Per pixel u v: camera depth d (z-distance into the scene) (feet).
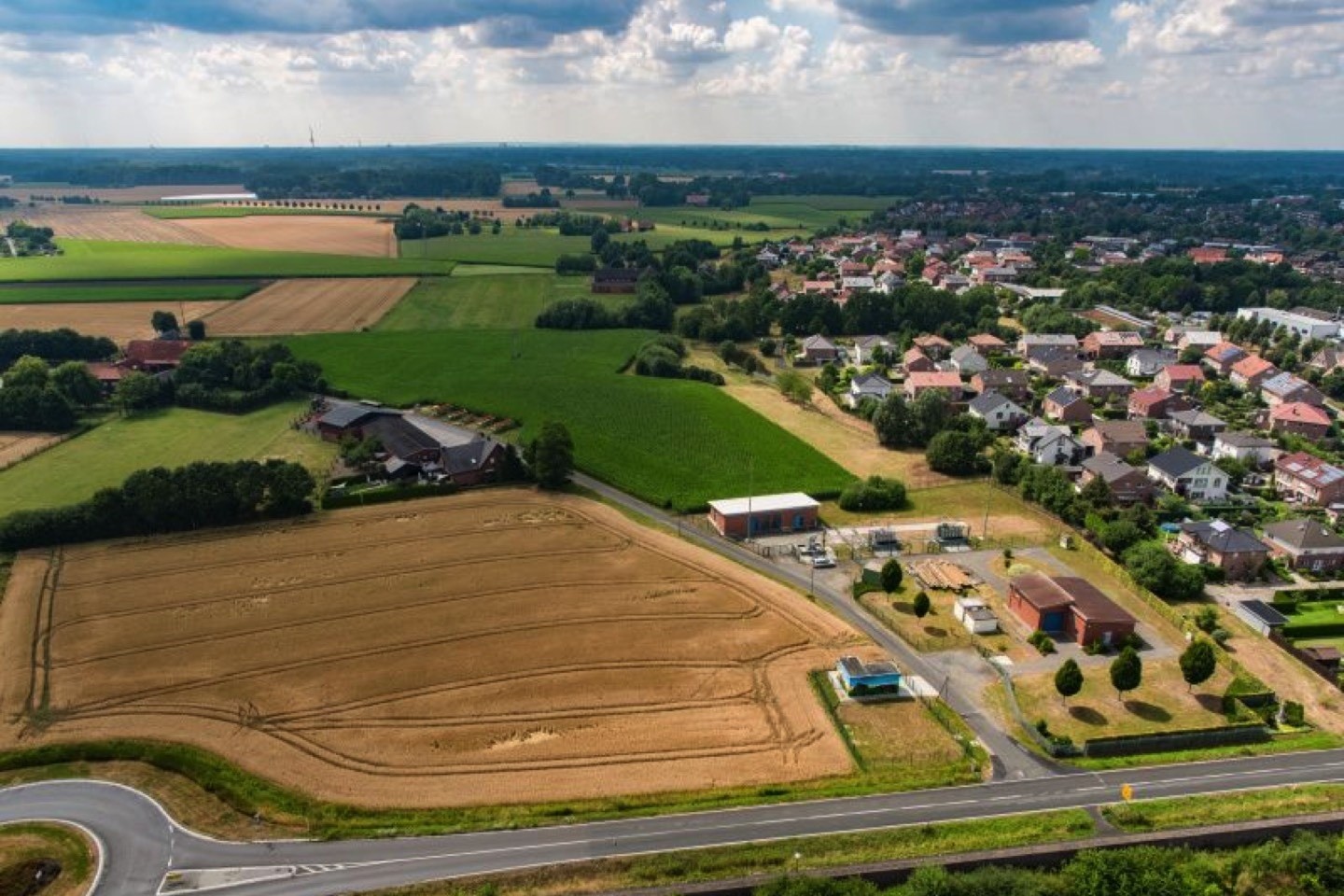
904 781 204.44
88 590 289.12
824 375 568.82
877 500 363.56
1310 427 444.96
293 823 190.08
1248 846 187.93
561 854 181.57
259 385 502.38
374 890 172.65
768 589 294.46
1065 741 219.00
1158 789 204.13
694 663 250.98
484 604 282.36
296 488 346.33
